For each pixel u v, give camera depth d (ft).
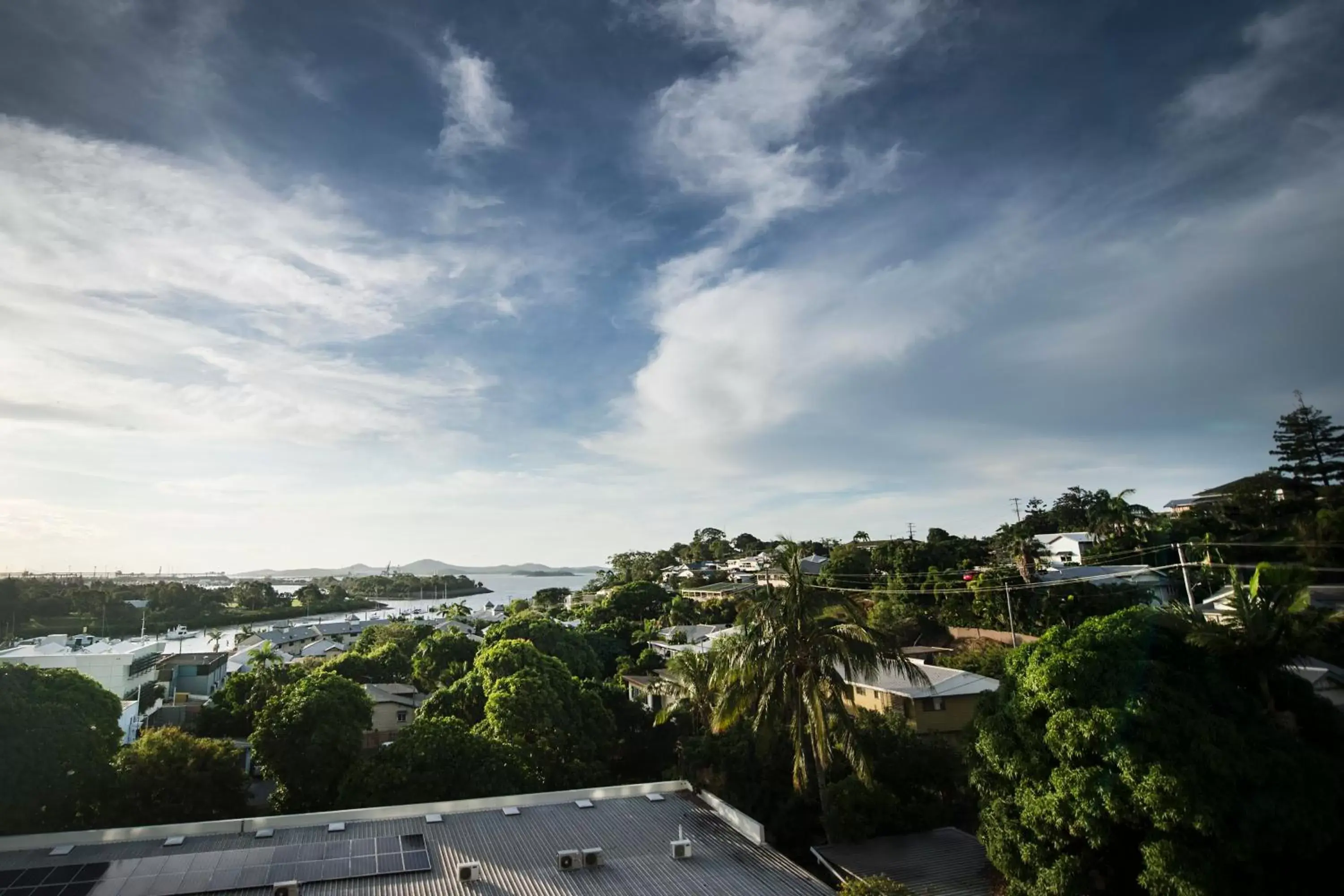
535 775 113.50
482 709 150.51
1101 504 292.61
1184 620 72.38
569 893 65.72
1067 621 188.24
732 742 108.68
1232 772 58.80
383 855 73.31
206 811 105.81
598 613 332.60
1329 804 60.64
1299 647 70.08
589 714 137.28
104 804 99.40
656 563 632.79
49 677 100.07
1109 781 62.03
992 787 73.10
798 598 99.60
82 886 66.03
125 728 188.14
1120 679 65.82
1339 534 180.34
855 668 99.14
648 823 84.33
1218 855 57.98
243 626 582.76
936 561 266.57
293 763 114.93
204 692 257.55
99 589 620.49
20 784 88.22
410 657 262.47
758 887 67.21
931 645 210.38
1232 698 66.08
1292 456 260.01
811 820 99.81
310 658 307.58
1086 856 64.85
